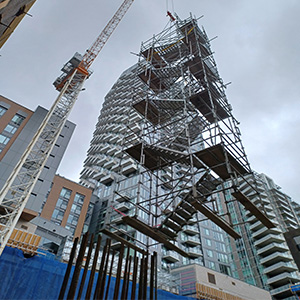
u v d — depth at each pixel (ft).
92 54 204.95
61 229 178.91
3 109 166.71
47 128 166.50
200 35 85.92
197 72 78.28
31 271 47.60
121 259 44.34
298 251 130.52
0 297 42.57
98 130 335.67
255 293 146.10
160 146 64.08
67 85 157.48
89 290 37.37
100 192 247.09
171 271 141.38
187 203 54.03
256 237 270.26
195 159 60.29
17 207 90.27
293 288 145.48
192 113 75.51
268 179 354.74
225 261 234.58
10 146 152.35
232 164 58.29
